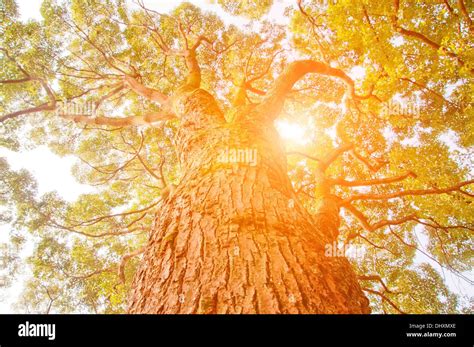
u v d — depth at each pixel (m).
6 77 9.20
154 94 7.59
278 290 1.63
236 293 1.59
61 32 9.84
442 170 7.93
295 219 2.41
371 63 7.96
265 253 1.90
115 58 9.82
